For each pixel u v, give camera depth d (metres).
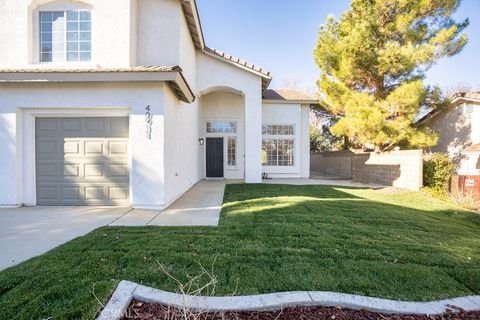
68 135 8.27
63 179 8.27
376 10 13.78
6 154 8.00
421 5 12.98
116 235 5.22
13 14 8.72
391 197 10.78
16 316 2.62
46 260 3.94
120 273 3.56
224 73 14.05
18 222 6.39
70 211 7.59
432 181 12.13
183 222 6.45
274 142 17.78
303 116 18.11
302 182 15.59
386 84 14.56
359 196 10.72
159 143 7.98
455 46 12.94
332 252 4.43
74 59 8.91
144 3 9.52
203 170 16.97
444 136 17.83
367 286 3.31
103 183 8.27
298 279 3.46
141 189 7.98
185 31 10.88
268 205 8.33
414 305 2.88
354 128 14.02
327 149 30.06
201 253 4.32
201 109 16.72
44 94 7.98
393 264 3.98
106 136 8.26
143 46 9.48
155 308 2.81
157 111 8.00
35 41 8.88
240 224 6.11
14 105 7.98
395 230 5.88
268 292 3.13
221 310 2.75
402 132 13.37
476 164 15.77
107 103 7.98
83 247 4.49
